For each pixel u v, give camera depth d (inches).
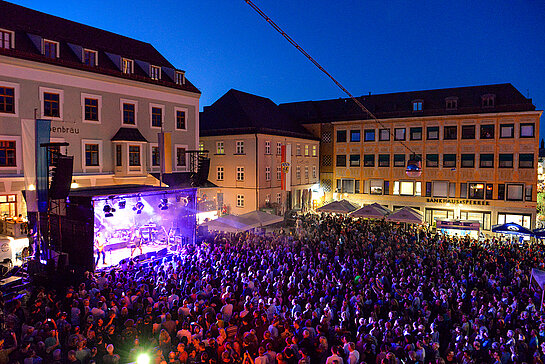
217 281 640.4
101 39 1248.8
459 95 1670.8
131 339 388.5
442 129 1612.9
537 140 1441.9
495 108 1519.4
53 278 655.8
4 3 1050.7
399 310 535.5
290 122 1945.1
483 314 498.9
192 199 1028.5
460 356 384.8
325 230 1267.2
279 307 500.7
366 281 649.6
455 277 698.8
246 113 1670.8
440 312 520.4
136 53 1322.6
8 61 922.1
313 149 1946.4
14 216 936.3
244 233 1040.2
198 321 452.1
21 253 842.2
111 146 1151.6
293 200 1806.1
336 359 353.1
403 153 1707.7
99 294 510.6
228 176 1672.0
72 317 460.1
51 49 1027.3
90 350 360.2
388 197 1750.7
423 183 1659.7
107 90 1135.0
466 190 1572.3
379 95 1903.3
